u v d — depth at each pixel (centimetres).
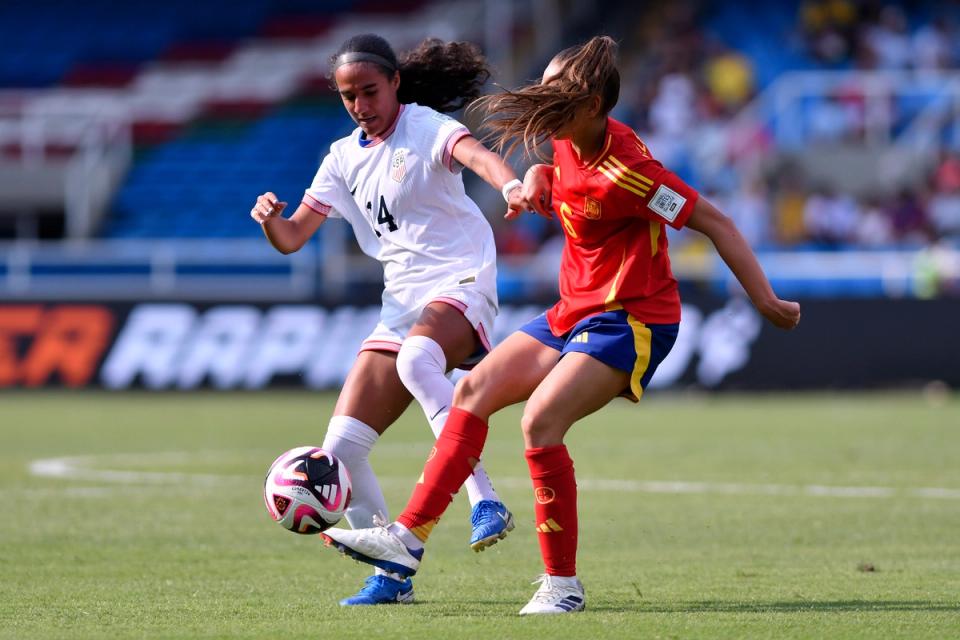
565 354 1803
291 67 10988
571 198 1800
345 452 1959
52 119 10388
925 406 6100
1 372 7325
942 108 9781
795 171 9475
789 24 10406
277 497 1850
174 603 1941
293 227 2067
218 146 10369
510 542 2647
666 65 10256
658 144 9775
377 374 1984
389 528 1862
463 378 1866
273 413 5906
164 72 11106
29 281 7812
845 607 1852
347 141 2055
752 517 2922
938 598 1936
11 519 2948
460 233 2011
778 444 4556
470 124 5700
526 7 10900
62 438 4909
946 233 8925
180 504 3206
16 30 11594
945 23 10294
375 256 2086
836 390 6838
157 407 6300
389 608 1877
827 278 7344
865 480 3575
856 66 10125
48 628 1725
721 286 7319
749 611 1820
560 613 1797
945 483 3500
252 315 7244
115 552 2495
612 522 2869
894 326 6812
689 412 6000
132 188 10100
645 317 1794
